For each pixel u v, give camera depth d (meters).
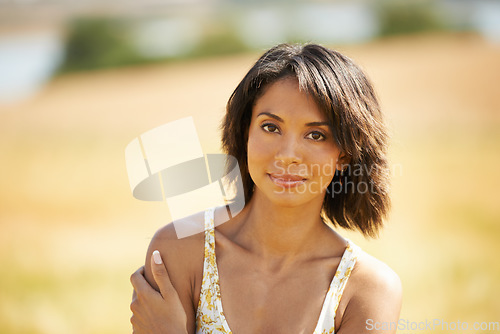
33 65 52.00
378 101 2.46
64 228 11.40
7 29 66.00
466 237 9.15
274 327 2.34
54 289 7.89
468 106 22.81
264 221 2.39
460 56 38.00
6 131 23.47
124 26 60.81
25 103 33.41
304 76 2.19
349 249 2.42
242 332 2.35
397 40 53.72
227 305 2.38
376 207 2.51
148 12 73.88
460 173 13.55
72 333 6.45
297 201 2.22
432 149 16.17
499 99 24.06
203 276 2.42
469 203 11.10
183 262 2.43
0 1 71.88
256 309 2.36
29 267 8.88
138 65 53.06
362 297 2.35
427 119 20.48
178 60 53.59
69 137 21.56
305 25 64.31
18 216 12.26
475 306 6.40
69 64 53.06
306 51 2.28
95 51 52.97
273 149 2.20
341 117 2.22
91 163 17.33
